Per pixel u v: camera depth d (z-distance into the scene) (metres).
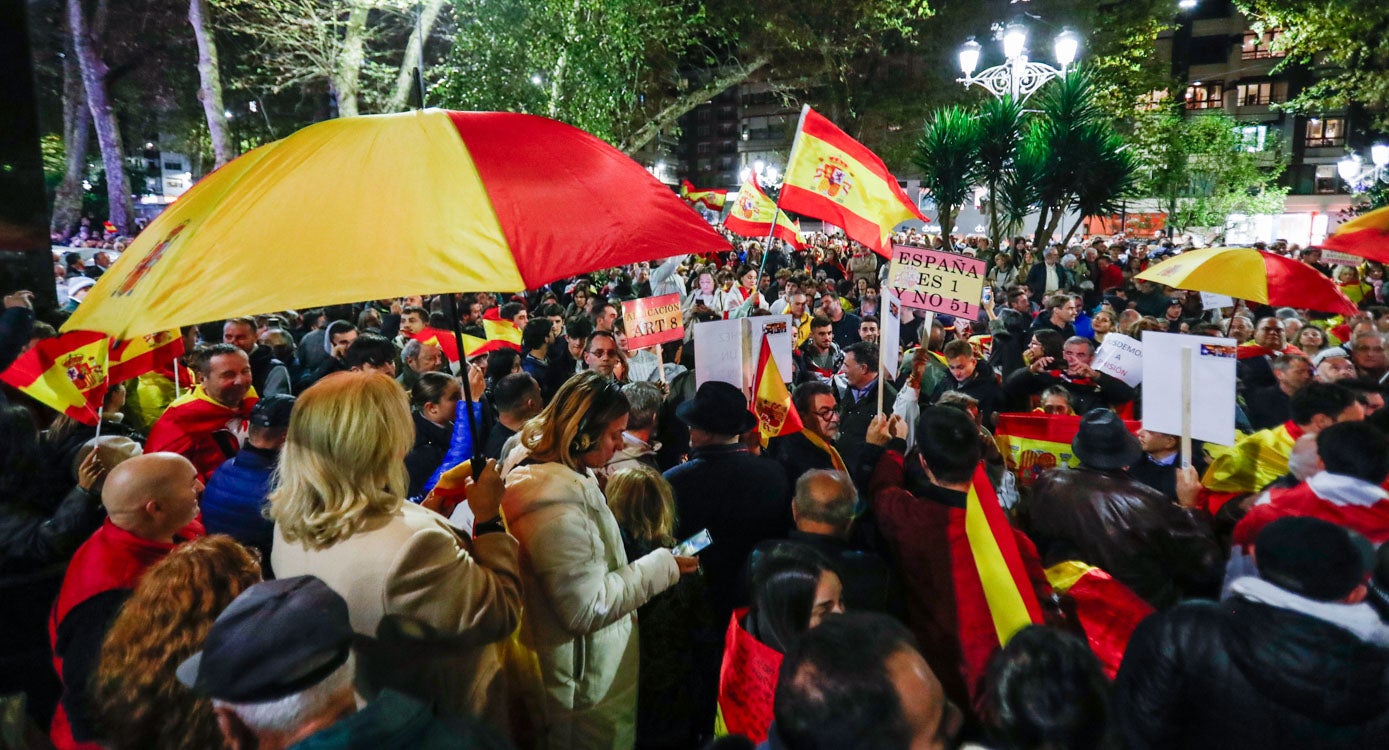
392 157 2.25
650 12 17.28
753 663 2.43
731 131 103.81
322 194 2.15
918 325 9.56
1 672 3.11
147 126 36.31
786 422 4.41
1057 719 1.64
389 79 17.81
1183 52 60.75
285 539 2.14
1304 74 57.50
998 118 14.76
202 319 1.94
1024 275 14.99
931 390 6.43
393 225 2.12
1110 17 30.17
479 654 2.31
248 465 3.23
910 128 32.12
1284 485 3.43
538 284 2.14
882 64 29.64
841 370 6.65
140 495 2.51
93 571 2.45
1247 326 7.96
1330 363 5.51
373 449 2.10
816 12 22.69
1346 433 2.98
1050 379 6.14
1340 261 13.94
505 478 2.81
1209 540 3.11
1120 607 2.97
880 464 3.49
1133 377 5.71
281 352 7.15
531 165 2.37
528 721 2.69
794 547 2.51
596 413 2.79
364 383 2.14
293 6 16.41
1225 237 44.25
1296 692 1.96
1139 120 33.84
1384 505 2.87
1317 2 21.73
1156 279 6.50
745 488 3.56
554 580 2.58
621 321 7.78
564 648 2.69
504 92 16.86
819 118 6.42
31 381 3.80
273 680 1.44
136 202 41.22
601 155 2.58
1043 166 14.81
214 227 2.09
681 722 3.24
